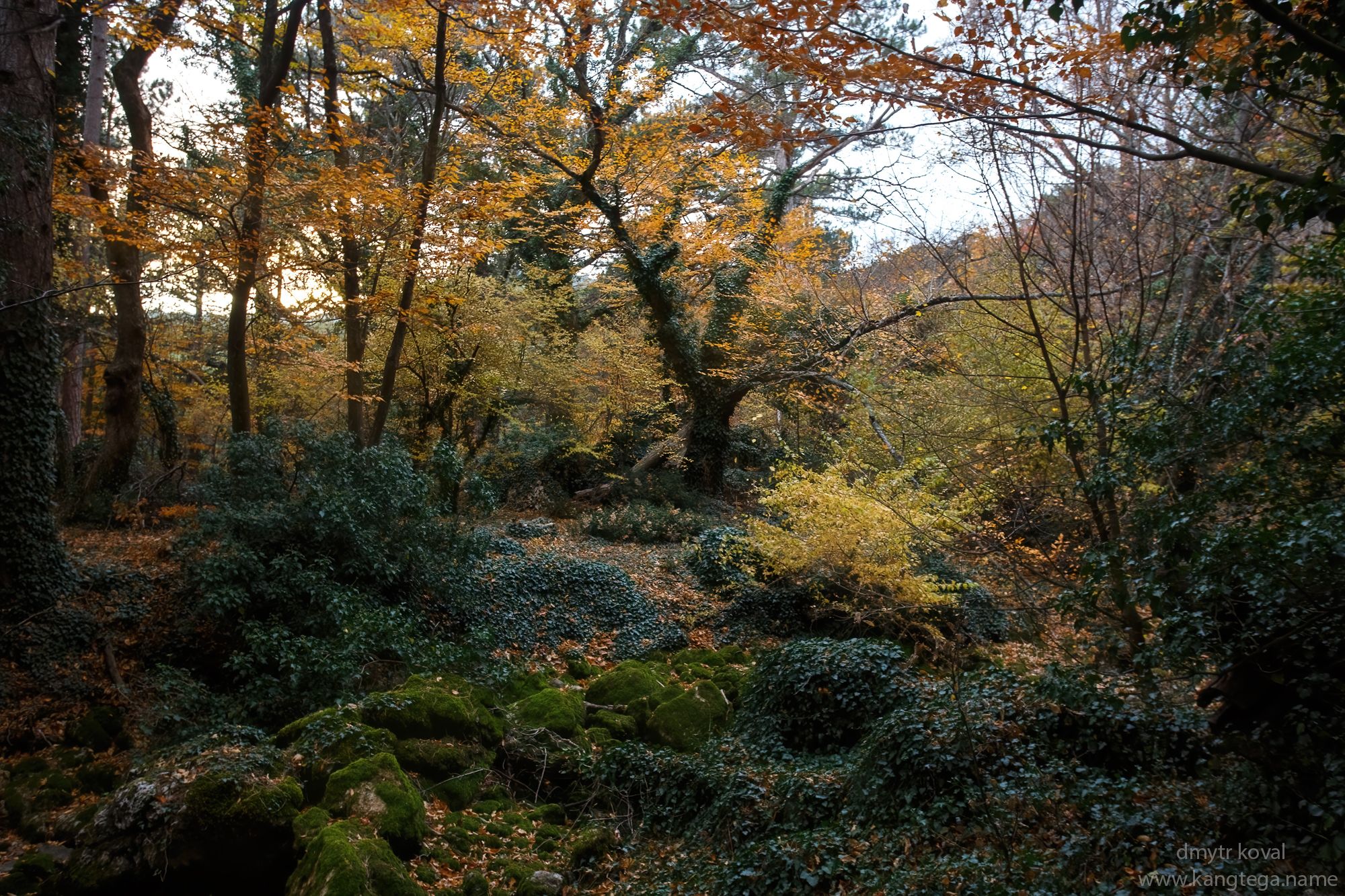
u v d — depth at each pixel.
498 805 6.73
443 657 8.70
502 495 17.34
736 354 17.64
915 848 4.95
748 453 21.61
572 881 5.78
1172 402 5.46
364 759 6.00
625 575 12.45
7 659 7.91
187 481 13.59
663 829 6.47
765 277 15.38
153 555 9.98
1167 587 4.73
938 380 12.45
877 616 10.91
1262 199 4.29
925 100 4.23
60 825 6.02
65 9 12.08
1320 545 3.78
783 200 17.22
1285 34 3.83
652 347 19.12
